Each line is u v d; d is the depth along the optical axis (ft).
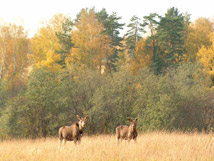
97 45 350.64
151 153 67.62
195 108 237.66
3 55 354.54
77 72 253.85
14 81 358.23
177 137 103.55
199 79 283.79
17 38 369.91
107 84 247.70
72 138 84.12
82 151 70.74
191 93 239.50
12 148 86.94
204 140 83.92
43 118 223.51
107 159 61.52
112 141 93.25
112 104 235.20
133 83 253.24
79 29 369.71
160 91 239.50
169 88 244.42
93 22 369.91
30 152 73.26
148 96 233.35
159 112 215.31
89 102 241.96
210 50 338.75
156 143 78.89
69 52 359.46
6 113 229.04
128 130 89.25
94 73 257.75
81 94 244.01
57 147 83.30
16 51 370.12
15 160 65.31
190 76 288.30
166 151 68.69
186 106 237.66
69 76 248.93
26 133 215.10
